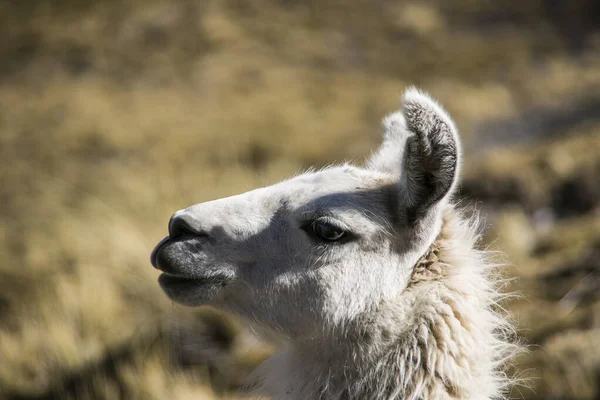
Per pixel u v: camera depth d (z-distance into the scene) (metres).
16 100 81.44
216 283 14.72
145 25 100.44
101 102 78.94
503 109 82.31
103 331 31.84
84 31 99.25
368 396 14.45
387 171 15.56
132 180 52.53
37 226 45.72
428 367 13.99
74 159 62.28
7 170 58.91
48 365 29.98
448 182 13.66
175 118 74.31
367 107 82.00
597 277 30.86
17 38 99.25
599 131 57.03
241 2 109.12
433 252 14.72
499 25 113.94
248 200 15.14
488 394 14.43
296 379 15.24
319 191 14.77
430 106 13.33
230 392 27.09
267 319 14.84
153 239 39.84
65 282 35.47
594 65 100.31
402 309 14.33
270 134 68.44
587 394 23.64
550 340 26.22
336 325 14.45
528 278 32.09
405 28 109.50
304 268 14.51
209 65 91.19
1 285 38.38
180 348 29.92
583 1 116.88
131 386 27.22
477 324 14.43
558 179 46.12
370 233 14.34
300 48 99.94
